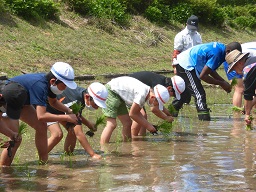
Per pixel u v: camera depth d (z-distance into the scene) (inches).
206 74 483.5
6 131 290.8
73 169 306.7
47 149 323.0
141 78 413.1
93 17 1061.1
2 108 286.0
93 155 343.0
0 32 845.8
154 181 277.4
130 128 403.5
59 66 306.7
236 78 518.3
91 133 356.8
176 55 566.3
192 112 563.2
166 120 404.5
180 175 290.5
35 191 259.3
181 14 1332.4
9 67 762.2
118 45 1024.9
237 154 346.9
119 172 298.5
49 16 976.3
